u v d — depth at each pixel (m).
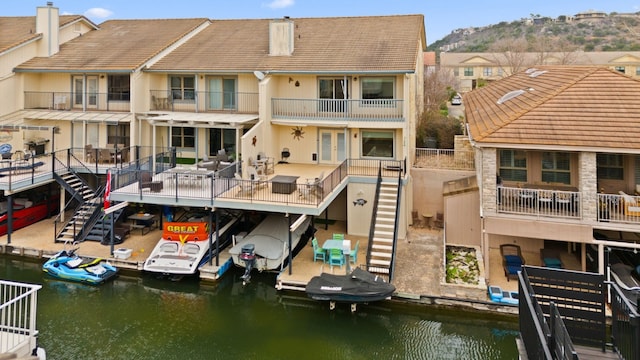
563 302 9.00
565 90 18.06
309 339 14.60
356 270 16.55
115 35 31.31
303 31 29.39
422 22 28.89
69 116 26.14
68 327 14.96
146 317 15.80
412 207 24.55
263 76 24.30
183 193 19.36
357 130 25.08
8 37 28.72
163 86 27.14
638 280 16.08
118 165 24.78
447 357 13.65
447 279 16.98
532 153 18.66
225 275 18.95
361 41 26.70
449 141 31.39
